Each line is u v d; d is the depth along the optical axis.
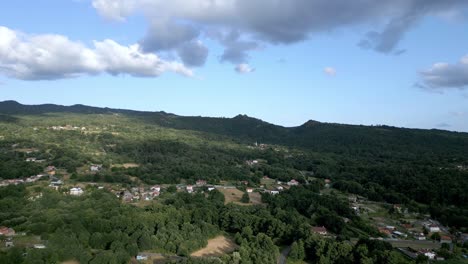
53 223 170.38
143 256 159.25
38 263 138.00
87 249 159.50
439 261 166.88
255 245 172.88
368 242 171.62
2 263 135.50
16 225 173.12
